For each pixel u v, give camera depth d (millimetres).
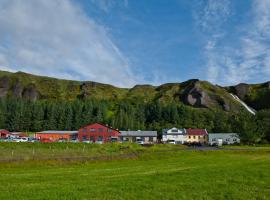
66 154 64500
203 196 19844
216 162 52031
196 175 29000
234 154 81938
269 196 20219
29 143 86188
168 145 122062
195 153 82438
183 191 21281
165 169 38656
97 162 55844
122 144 109750
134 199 18922
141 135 167000
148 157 68812
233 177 27688
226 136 177875
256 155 76312
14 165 47000
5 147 76500
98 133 156125
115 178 28281
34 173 35000
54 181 26906
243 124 147000
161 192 20875
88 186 23203
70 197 19188
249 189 22203
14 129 198000
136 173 33188
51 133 159375
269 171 31844
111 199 18859
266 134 148125
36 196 19422
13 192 20734
